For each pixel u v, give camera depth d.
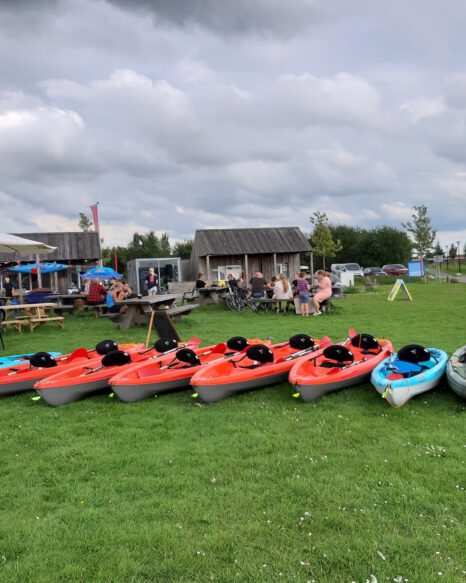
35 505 4.24
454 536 3.62
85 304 18.73
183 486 4.50
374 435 5.51
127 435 5.76
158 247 63.09
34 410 6.80
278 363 7.51
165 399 7.13
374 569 3.31
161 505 4.17
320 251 45.06
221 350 8.62
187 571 3.35
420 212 43.31
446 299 20.81
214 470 4.79
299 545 3.60
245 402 6.84
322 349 7.92
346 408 6.43
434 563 3.35
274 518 3.94
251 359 7.70
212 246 30.78
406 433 5.52
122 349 8.91
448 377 6.62
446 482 4.40
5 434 5.91
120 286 14.73
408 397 6.39
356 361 7.55
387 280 37.84
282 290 17.16
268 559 3.45
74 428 6.03
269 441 5.44
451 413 6.15
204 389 6.68
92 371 7.38
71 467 4.96
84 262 28.42
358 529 3.76
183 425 6.05
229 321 15.16
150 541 3.67
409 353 7.20
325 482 4.48
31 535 3.79
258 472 4.72
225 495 4.32
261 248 31.41
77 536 3.76
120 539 3.71
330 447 5.25
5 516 4.08
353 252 65.81
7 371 7.82
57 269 22.84
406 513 3.93
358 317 15.30
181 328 13.63
